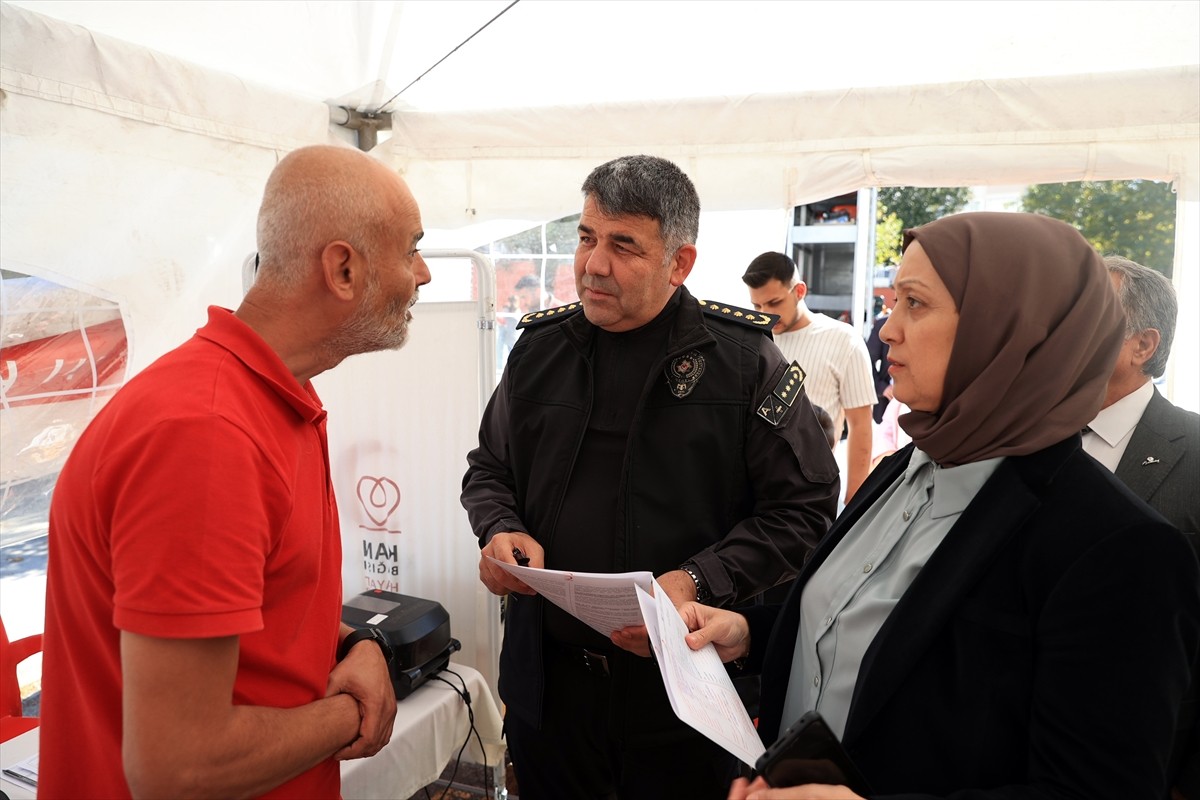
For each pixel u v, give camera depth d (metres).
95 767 0.92
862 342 3.11
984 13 2.09
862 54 2.32
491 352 2.23
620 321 1.52
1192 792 1.09
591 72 2.48
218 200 2.22
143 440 0.81
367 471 2.42
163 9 1.93
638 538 1.50
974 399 0.82
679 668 0.95
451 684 2.03
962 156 2.38
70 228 1.90
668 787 1.55
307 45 2.21
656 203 1.42
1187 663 0.72
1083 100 2.27
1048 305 0.80
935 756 0.83
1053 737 0.74
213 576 0.80
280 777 0.91
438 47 2.28
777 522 1.48
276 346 0.98
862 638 0.94
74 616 0.91
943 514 0.89
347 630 1.22
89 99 1.89
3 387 1.82
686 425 1.51
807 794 0.71
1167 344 1.45
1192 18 2.04
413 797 2.41
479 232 2.81
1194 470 1.39
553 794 1.65
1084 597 0.73
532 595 1.57
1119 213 11.21
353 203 0.96
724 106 2.52
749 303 3.03
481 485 1.74
